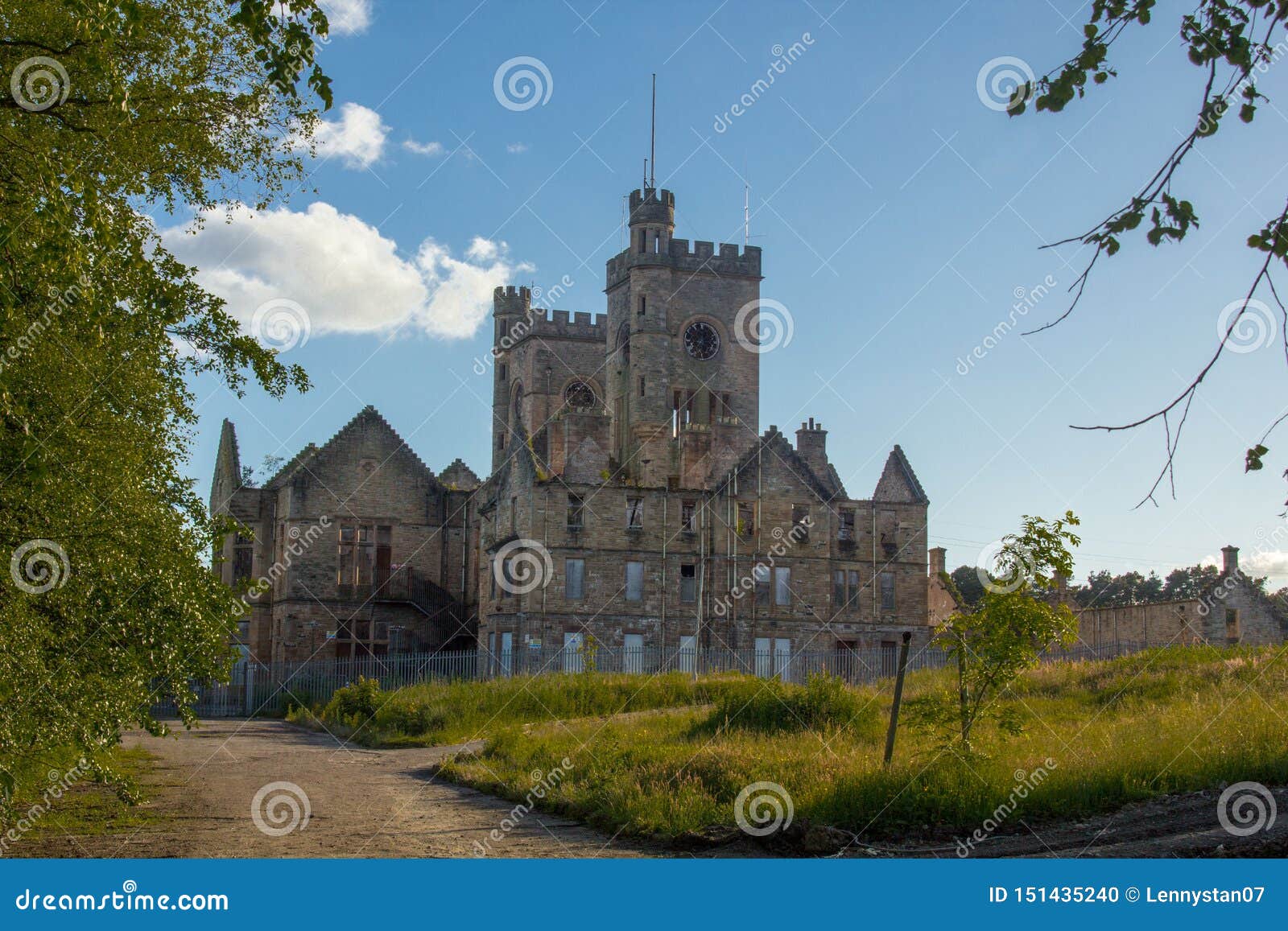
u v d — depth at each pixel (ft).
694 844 66.28
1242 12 34.86
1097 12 36.42
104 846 68.23
